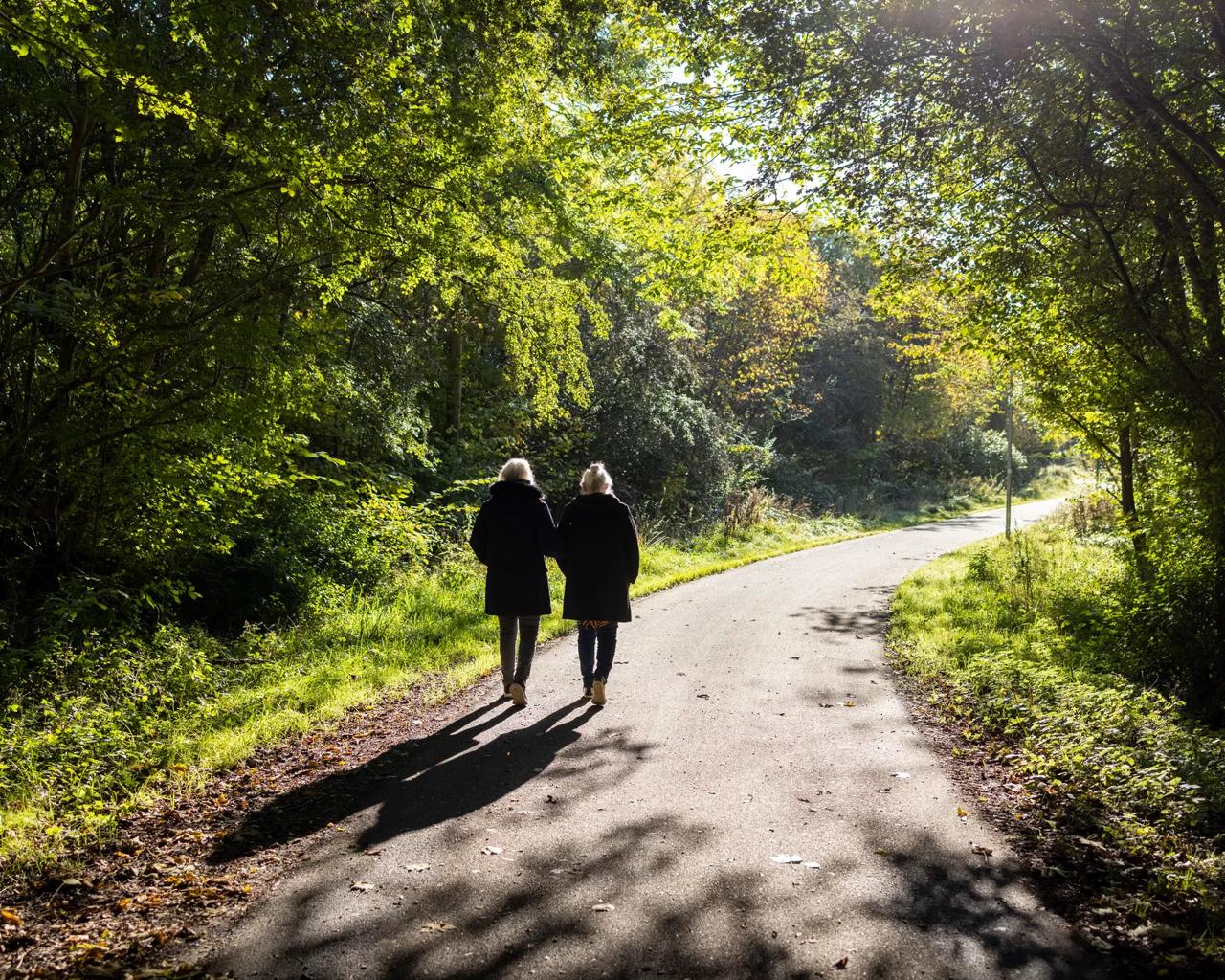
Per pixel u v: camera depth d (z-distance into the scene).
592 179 10.54
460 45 7.78
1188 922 3.15
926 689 6.78
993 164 7.34
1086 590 10.01
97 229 8.01
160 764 4.93
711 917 3.13
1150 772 4.46
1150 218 7.11
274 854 3.71
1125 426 9.54
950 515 33.25
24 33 5.07
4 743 4.85
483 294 11.05
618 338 19.36
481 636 8.78
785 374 30.81
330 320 8.20
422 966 2.79
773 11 6.61
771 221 9.07
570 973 2.75
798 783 4.61
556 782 4.60
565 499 18.42
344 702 6.21
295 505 10.88
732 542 19.62
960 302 9.80
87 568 8.30
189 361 7.68
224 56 6.07
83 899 3.31
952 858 3.69
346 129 7.50
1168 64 6.03
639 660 7.67
